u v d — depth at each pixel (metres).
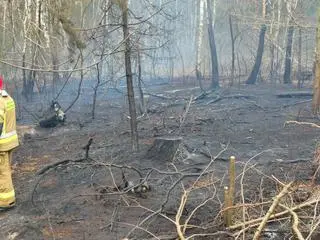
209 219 3.66
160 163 5.48
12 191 4.18
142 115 8.91
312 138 6.80
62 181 4.95
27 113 10.38
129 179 4.84
